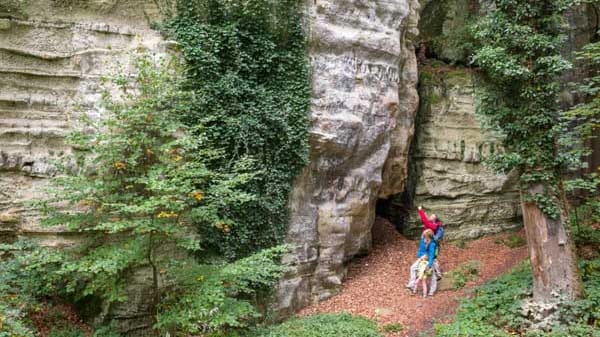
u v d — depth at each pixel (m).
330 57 12.61
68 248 9.28
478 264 13.81
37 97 9.84
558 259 10.09
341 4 12.80
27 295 8.57
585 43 17.02
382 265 14.61
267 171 11.25
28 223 9.32
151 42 10.63
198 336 9.22
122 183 8.55
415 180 16.45
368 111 13.07
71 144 9.35
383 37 13.52
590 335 9.04
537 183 10.34
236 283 9.21
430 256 12.48
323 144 12.20
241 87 11.09
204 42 10.87
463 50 17.34
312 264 12.26
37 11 9.98
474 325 9.88
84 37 10.27
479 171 16.55
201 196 8.66
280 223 11.50
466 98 16.58
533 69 10.34
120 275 8.67
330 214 12.62
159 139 9.09
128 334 9.54
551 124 10.36
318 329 10.14
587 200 13.41
